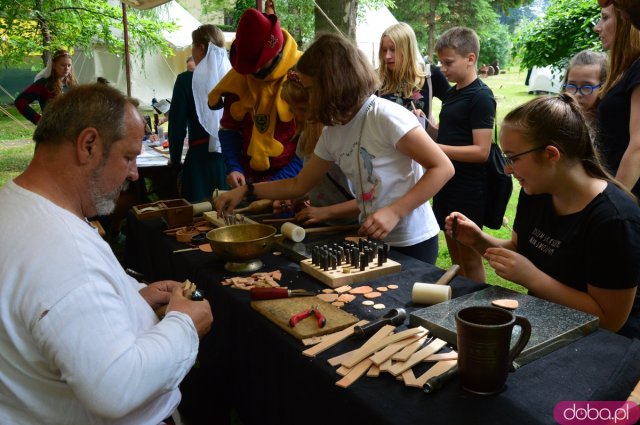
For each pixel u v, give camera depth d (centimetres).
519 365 128
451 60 310
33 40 933
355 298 178
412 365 130
